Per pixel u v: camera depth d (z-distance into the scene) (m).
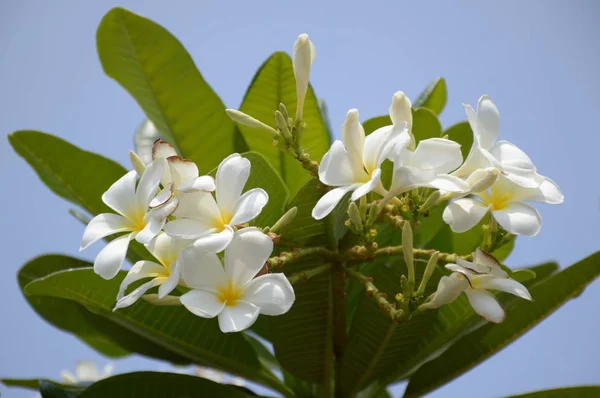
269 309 0.71
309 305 0.86
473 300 0.73
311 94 0.96
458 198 0.79
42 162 0.96
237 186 0.73
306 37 0.80
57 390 0.84
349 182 0.74
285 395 0.93
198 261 0.72
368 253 0.79
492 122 0.78
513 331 0.86
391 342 0.87
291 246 0.85
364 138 0.76
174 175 0.74
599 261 0.83
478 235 0.96
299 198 0.82
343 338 0.88
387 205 0.79
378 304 0.84
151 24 0.96
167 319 0.88
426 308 0.76
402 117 0.78
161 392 0.83
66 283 0.84
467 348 0.87
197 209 0.73
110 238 0.94
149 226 0.72
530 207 0.75
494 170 0.73
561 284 0.85
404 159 0.75
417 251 0.80
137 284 0.85
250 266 0.72
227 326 0.69
